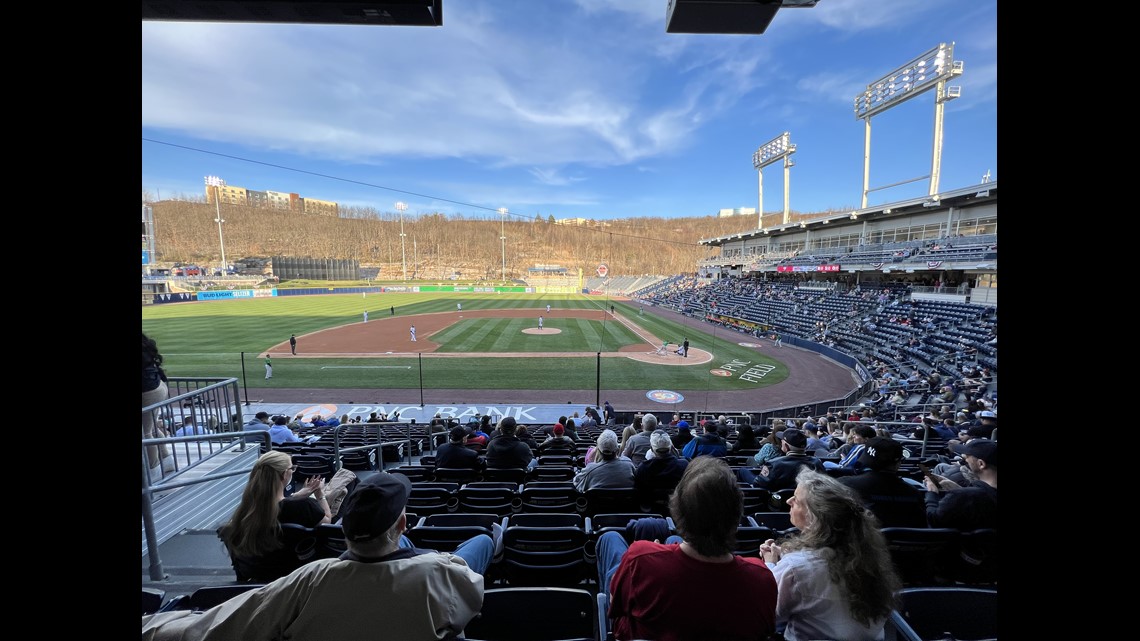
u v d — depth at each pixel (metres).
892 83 35.81
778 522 4.51
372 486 2.05
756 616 2.00
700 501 2.00
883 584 2.18
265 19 2.25
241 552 3.25
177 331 36.00
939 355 23.25
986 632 2.49
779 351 30.77
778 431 8.28
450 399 19.84
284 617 1.99
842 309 37.28
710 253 115.81
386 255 123.19
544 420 17.50
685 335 33.72
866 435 5.85
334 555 3.30
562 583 3.66
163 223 112.31
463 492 5.45
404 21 2.30
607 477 5.21
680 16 2.46
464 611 2.18
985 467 3.51
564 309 54.66
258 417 11.18
